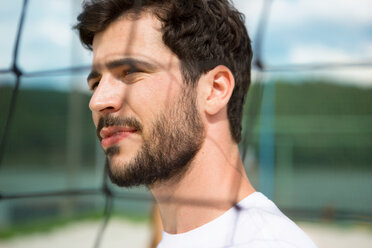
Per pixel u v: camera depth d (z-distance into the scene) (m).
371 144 6.37
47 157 7.43
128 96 0.87
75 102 6.93
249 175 6.20
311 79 6.53
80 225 6.00
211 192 0.88
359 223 5.45
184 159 0.86
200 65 0.90
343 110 6.49
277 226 0.80
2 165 7.27
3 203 6.51
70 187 6.82
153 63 0.86
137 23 0.89
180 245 0.87
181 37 0.88
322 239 4.94
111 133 0.88
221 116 0.92
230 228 0.83
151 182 0.87
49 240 5.25
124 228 5.82
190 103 0.88
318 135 6.46
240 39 1.01
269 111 6.15
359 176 6.33
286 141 6.49
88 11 0.92
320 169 6.42
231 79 0.92
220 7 0.96
